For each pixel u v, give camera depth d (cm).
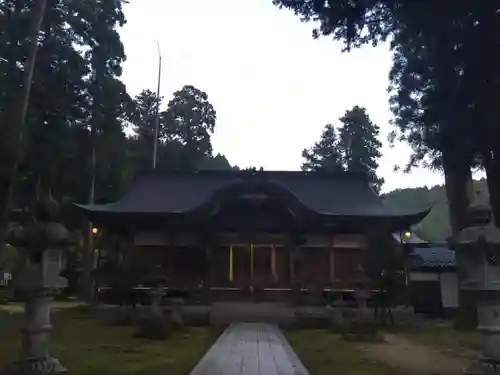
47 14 2603
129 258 2462
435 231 6862
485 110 1312
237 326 1998
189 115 6512
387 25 1415
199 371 1009
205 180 3203
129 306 2323
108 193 4119
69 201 2764
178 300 2356
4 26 2234
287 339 1664
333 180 3191
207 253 2606
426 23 1227
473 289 879
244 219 2616
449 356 1315
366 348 1466
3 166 1845
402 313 2370
